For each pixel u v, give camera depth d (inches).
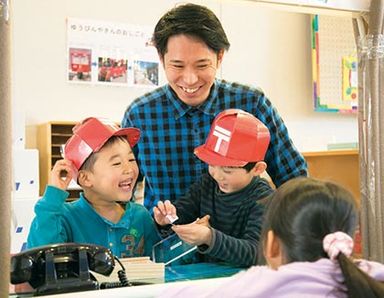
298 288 29.2
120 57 137.9
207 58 48.6
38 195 96.4
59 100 132.0
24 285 36.2
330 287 29.0
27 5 129.0
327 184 33.6
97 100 135.9
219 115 51.1
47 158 118.9
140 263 40.3
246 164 48.4
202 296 32.0
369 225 44.2
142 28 140.1
